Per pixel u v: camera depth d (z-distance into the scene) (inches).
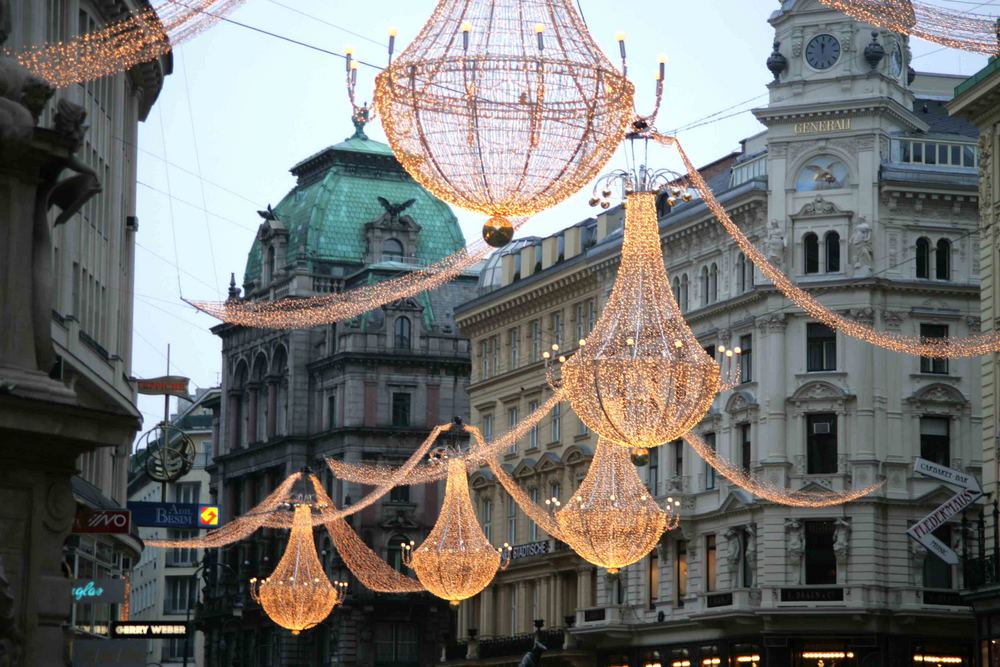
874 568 2502.5
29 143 713.6
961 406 2576.3
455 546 2198.6
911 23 861.8
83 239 1946.4
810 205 2613.2
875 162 2591.0
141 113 2465.6
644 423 1254.3
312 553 2596.0
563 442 3164.4
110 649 1160.8
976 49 863.1
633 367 1254.3
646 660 2847.0
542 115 711.7
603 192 1359.5
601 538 1907.0
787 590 2524.6
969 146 2637.8
